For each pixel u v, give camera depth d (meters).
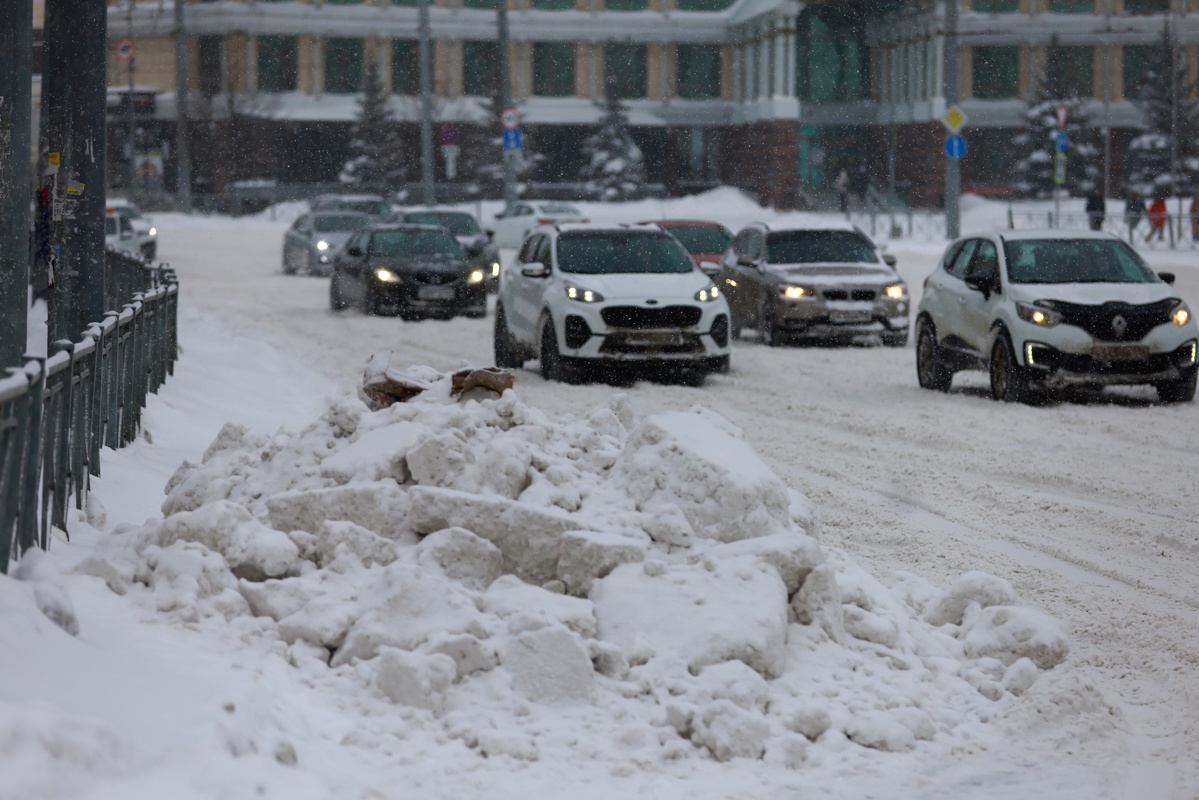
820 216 127.88
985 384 36.59
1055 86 136.88
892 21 142.62
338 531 13.02
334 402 15.70
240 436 16.67
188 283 71.44
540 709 11.19
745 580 12.55
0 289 19.94
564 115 150.12
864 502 21.36
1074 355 31.58
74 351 15.84
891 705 11.73
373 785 9.68
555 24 149.12
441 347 43.84
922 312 35.69
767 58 142.00
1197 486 22.41
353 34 148.62
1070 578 16.75
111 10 152.00
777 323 45.16
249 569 12.94
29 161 20.11
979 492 21.97
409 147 148.12
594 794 9.91
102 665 10.10
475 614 11.85
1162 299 32.22
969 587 13.97
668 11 150.38
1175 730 11.48
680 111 150.88
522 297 38.41
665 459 14.30
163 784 8.58
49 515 14.78
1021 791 10.22
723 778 10.38
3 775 7.95
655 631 12.20
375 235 55.56
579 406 31.72
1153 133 135.38
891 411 31.14
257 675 10.86
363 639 11.63
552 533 13.30
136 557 13.25
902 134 141.50
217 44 148.12
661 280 36.62
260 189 141.75
